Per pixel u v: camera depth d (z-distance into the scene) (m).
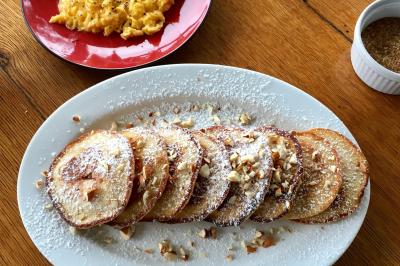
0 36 0.39
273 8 0.40
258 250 0.33
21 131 0.37
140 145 0.32
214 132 0.34
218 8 0.40
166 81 0.36
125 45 0.39
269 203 0.32
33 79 0.38
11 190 0.35
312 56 0.39
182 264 0.33
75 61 0.37
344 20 0.40
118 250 0.33
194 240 0.34
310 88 0.38
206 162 0.32
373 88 0.38
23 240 0.34
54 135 0.35
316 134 0.35
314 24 0.40
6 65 0.38
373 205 0.35
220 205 0.32
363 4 0.40
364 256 0.34
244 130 0.34
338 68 0.38
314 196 0.32
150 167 0.31
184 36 0.38
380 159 0.36
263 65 0.39
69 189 0.32
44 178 0.34
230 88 0.36
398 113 0.37
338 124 0.35
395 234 0.35
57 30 0.39
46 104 0.37
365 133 0.37
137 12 0.39
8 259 0.34
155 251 0.33
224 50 0.39
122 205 0.31
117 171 0.31
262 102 0.36
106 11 0.39
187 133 0.33
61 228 0.33
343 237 0.33
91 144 0.33
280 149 0.32
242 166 0.32
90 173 0.32
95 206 0.31
